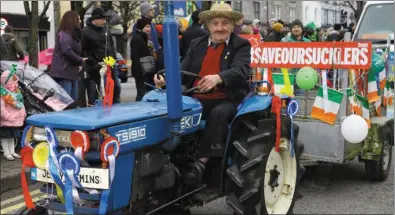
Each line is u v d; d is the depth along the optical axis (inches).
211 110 155.6
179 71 126.9
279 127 154.6
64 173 115.1
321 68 196.1
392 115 235.8
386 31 348.8
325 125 196.2
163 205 141.6
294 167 170.1
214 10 156.9
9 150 250.1
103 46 300.0
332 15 1432.1
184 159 150.5
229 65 157.5
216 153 148.9
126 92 625.3
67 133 118.8
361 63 189.6
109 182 114.5
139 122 124.7
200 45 165.3
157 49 317.4
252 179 147.4
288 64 202.7
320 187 213.5
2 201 202.4
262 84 169.0
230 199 149.6
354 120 184.7
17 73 246.2
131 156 124.4
